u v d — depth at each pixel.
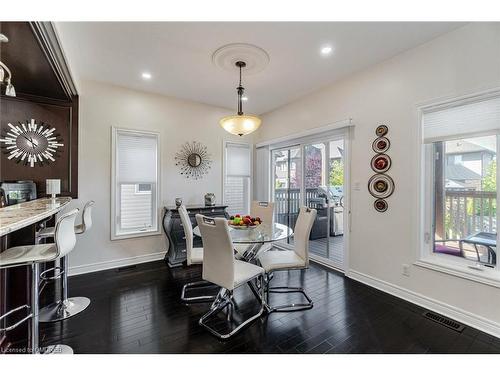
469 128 2.24
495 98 2.10
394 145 2.78
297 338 2.02
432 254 2.57
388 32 2.33
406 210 2.68
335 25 2.23
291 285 3.06
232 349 1.89
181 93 3.93
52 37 2.07
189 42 2.50
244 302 2.63
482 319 2.12
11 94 2.14
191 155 4.30
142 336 2.04
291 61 2.88
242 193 5.08
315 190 4.04
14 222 1.34
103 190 3.55
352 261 3.28
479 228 2.28
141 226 3.92
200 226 2.17
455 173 2.43
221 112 4.64
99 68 3.08
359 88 3.16
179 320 2.28
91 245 3.49
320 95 3.73
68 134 3.32
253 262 2.93
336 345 1.93
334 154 3.69
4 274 1.89
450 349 1.89
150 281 3.16
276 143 4.62
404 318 2.31
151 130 3.92
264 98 4.14
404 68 2.68
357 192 3.20
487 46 2.09
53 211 1.90
